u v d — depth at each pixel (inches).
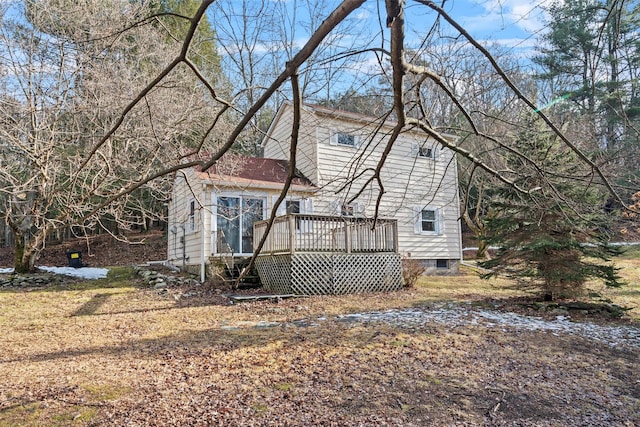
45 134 310.3
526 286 366.3
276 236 447.8
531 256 342.3
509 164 236.8
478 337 252.2
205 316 319.6
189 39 78.4
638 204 178.7
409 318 303.0
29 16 300.2
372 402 159.5
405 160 563.8
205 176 449.7
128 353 221.6
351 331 264.4
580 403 163.6
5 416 146.1
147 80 339.0
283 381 180.1
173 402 157.8
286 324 288.8
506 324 288.0
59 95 299.0
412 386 175.6
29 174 345.7
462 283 514.6
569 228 316.5
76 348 233.1
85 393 165.8
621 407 161.2
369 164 540.7
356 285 440.8
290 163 86.2
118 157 311.4
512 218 347.9
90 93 312.2
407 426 140.9
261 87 113.6
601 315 323.0
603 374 197.0
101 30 302.2
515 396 167.9
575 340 252.5
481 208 649.6
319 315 320.2
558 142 267.9
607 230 215.5
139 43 359.9
